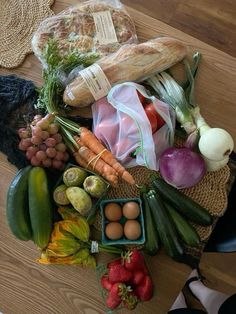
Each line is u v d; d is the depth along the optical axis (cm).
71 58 100
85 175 95
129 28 105
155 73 101
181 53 101
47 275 98
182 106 97
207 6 152
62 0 110
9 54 108
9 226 95
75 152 99
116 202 96
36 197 92
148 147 95
